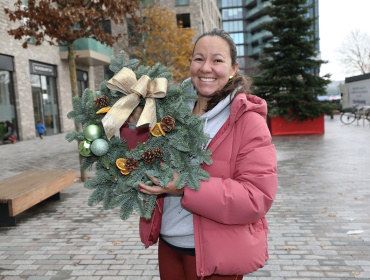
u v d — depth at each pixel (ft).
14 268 11.68
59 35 23.41
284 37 50.60
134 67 5.74
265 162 4.85
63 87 71.67
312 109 50.29
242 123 5.10
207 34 5.49
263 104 5.25
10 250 13.20
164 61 69.87
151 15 67.92
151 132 5.05
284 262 11.51
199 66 5.48
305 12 51.55
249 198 4.71
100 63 78.48
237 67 5.83
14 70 56.13
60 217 17.08
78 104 5.38
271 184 4.81
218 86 5.51
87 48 66.80
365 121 77.36
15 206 14.85
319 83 51.70
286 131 52.54
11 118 56.03
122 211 5.11
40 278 10.94
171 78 5.71
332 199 18.72
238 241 5.04
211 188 4.76
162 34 68.90
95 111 5.31
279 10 51.39
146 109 4.94
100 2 23.35
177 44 70.28
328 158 31.35
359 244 12.72
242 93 5.35
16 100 56.85
